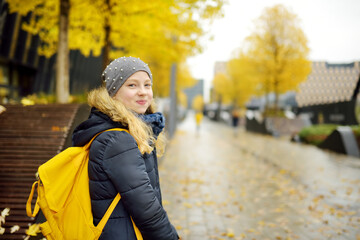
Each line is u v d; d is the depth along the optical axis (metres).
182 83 31.23
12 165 3.08
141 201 1.07
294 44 21.98
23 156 3.19
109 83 1.25
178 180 6.56
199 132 23.28
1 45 15.27
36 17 15.91
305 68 22.14
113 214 1.13
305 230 3.81
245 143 14.78
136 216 1.09
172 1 6.12
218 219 4.21
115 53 8.79
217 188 5.95
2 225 2.53
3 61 15.95
